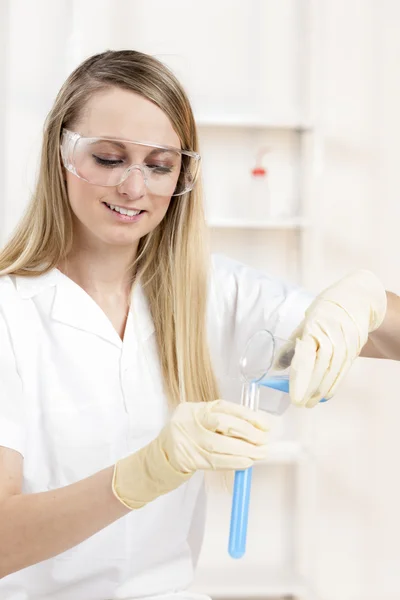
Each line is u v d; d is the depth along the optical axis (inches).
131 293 59.5
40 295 56.7
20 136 124.6
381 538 132.0
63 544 43.1
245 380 45.3
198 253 60.2
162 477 41.5
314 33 125.6
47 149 55.9
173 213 59.7
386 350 60.2
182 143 55.2
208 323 64.3
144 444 57.8
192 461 40.9
